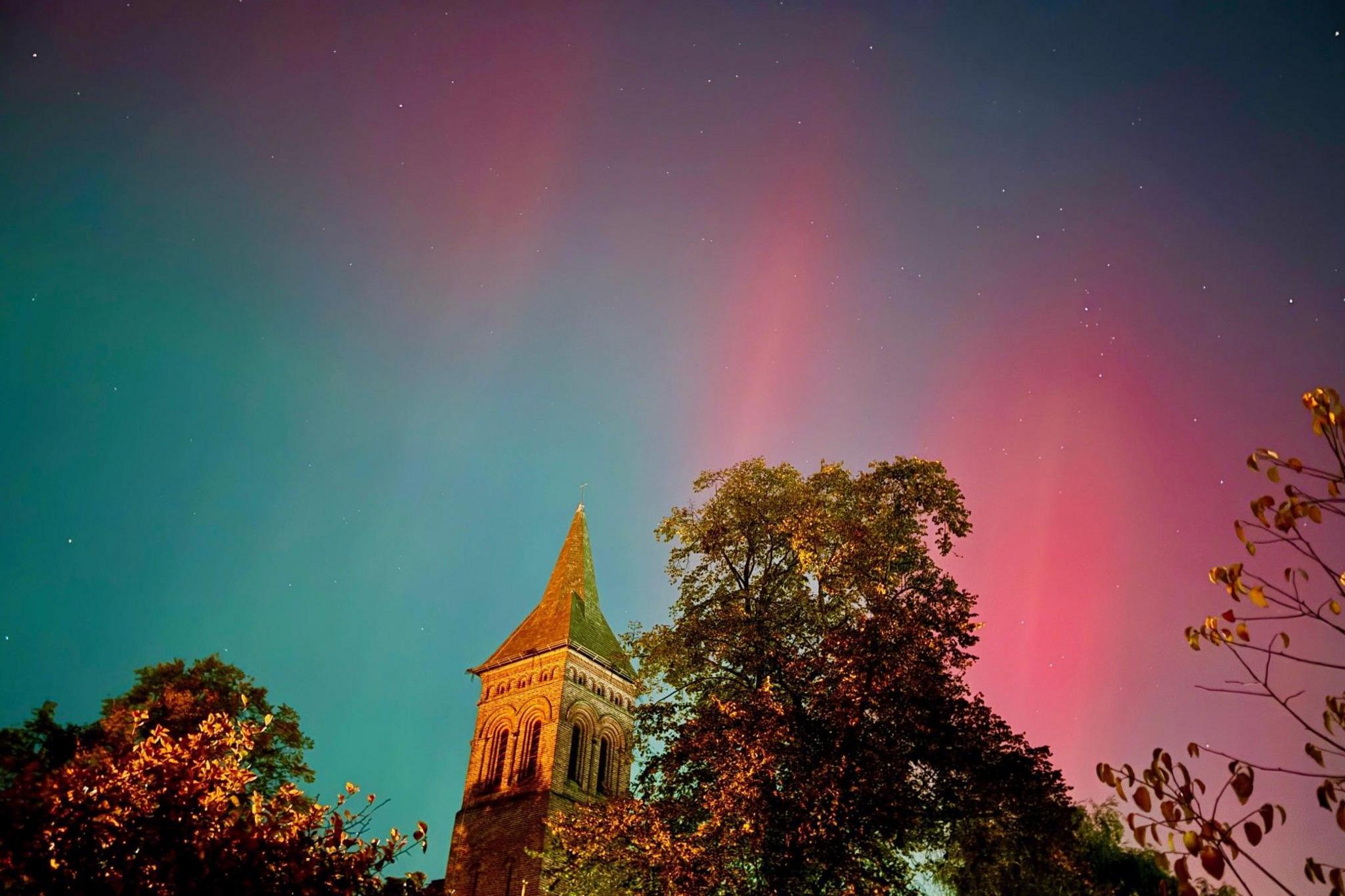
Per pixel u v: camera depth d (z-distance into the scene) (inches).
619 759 2701.8
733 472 1193.4
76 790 514.6
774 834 908.6
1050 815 946.1
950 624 1003.9
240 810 595.8
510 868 2304.4
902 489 1125.7
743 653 1088.2
